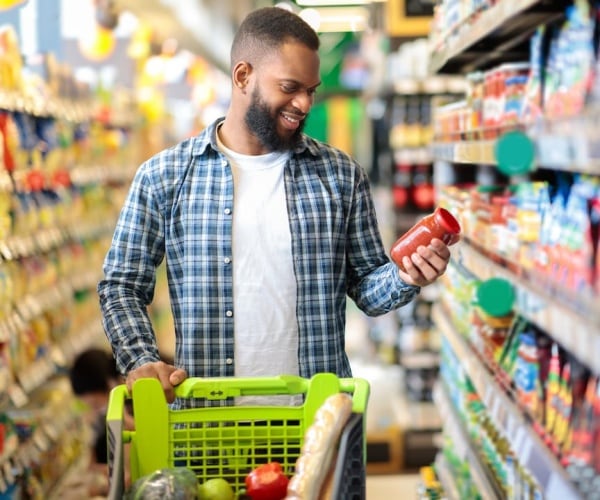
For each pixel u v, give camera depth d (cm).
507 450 303
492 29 267
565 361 244
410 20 681
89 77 832
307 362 264
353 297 275
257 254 262
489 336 310
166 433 224
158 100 1090
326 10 1172
